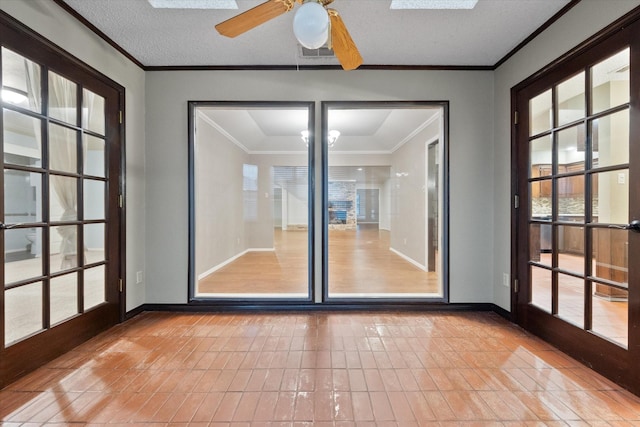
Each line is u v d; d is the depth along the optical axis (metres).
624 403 1.59
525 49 2.50
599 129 1.95
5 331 1.76
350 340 2.32
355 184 4.94
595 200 1.96
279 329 2.53
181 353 2.12
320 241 2.96
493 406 1.56
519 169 2.61
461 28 2.32
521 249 2.59
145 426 1.43
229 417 1.48
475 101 2.94
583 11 1.96
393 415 1.50
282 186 5.56
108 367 1.94
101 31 2.36
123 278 2.68
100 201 2.50
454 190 2.96
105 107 2.48
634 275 1.67
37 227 1.94
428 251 4.38
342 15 2.15
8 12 1.72
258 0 2.03
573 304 2.12
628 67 1.71
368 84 2.93
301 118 4.41
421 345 2.24
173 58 2.78
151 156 2.94
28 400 1.61
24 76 1.85
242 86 2.93
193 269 2.98
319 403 1.59
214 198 4.58
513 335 2.43
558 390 1.70
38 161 1.95
